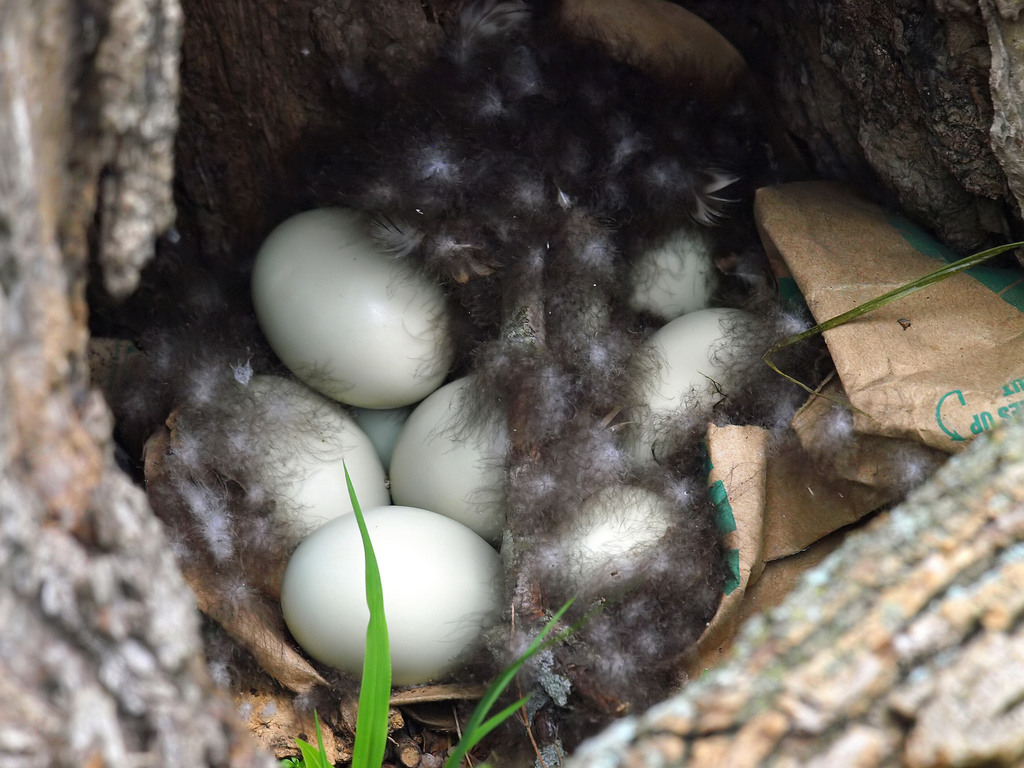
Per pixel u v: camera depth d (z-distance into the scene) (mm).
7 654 138
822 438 253
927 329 258
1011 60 240
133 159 171
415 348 288
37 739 137
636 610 258
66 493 151
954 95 255
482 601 262
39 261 151
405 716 271
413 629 256
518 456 273
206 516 276
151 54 166
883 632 162
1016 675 151
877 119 281
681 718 163
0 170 139
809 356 282
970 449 183
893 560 170
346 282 284
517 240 292
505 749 252
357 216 292
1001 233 277
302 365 290
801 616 168
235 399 291
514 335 288
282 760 259
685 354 292
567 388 283
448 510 281
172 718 155
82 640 146
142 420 294
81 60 161
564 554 259
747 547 260
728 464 268
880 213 295
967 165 263
